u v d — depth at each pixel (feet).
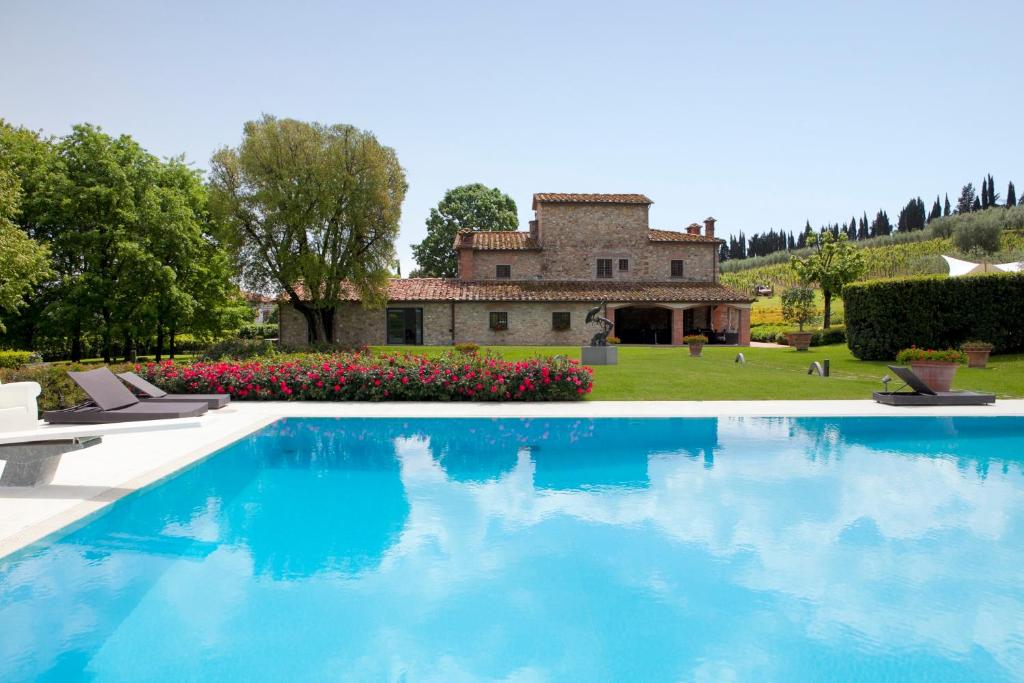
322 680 9.72
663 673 9.99
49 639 10.86
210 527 16.60
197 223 88.07
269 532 16.26
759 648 10.74
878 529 16.39
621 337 118.21
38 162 77.46
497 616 11.85
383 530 16.43
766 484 20.70
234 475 21.88
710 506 18.37
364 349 74.18
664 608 12.18
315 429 30.68
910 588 12.97
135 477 20.47
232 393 40.68
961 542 15.52
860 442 27.53
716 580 13.39
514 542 15.58
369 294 92.22
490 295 102.89
